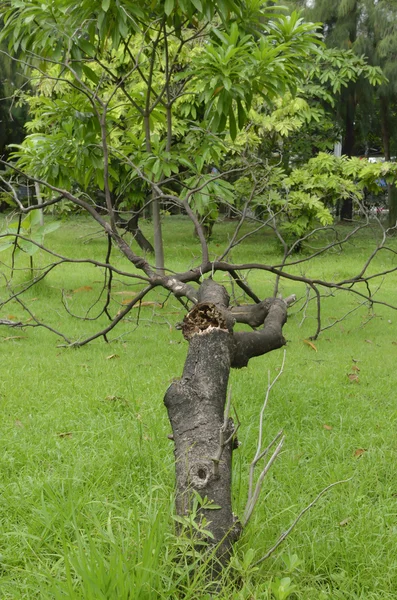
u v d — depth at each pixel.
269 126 13.88
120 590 2.48
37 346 7.10
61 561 2.88
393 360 6.96
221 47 6.21
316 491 3.86
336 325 8.62
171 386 3.35
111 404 5.19
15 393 5.44
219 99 6.35
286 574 2.95
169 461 4.11
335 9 17.94
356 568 3.13
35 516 3.41
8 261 11.99
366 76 15.76
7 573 3.10
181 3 6.08
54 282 10.55
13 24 6.27
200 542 2.76
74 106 7.08
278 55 6.69
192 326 3.63
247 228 20.05
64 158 7.20
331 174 14.66
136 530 2.81
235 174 13.02
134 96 7.73
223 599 2.61
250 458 4.32
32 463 4.09
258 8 6.85
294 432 4.79
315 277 12.01
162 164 6.89
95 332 7.76
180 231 19.34
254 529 3.10
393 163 11.44
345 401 5.47
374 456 4.32
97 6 6.07
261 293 10.32
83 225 18.89
